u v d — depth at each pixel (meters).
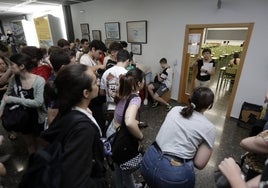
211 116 3.43
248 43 2.80
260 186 0.42
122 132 1.26
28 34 8.21
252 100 2.98
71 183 0.63
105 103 2.02
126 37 4.69
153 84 3.84
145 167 1.18
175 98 4.15
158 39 4.01
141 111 3.61
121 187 1.50
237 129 2.94
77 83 0.73
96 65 2.37
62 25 6.68
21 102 1.58
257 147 0.88
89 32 5.74
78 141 0.67
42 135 0.79
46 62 2.11
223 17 2.94
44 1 5.30
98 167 0.80
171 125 1.17
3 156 2.20
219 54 7.19
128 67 1.94
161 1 3.67
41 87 1.59
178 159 1.10
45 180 0.63
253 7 2.61
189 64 3.78
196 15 3.25
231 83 5.03
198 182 1.90
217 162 2.19
